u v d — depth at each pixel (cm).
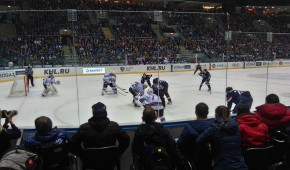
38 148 307
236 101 761
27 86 1396
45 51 1798
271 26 3353
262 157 342
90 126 320
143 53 1900
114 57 1856
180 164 331
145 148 329
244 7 4100
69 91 1363
